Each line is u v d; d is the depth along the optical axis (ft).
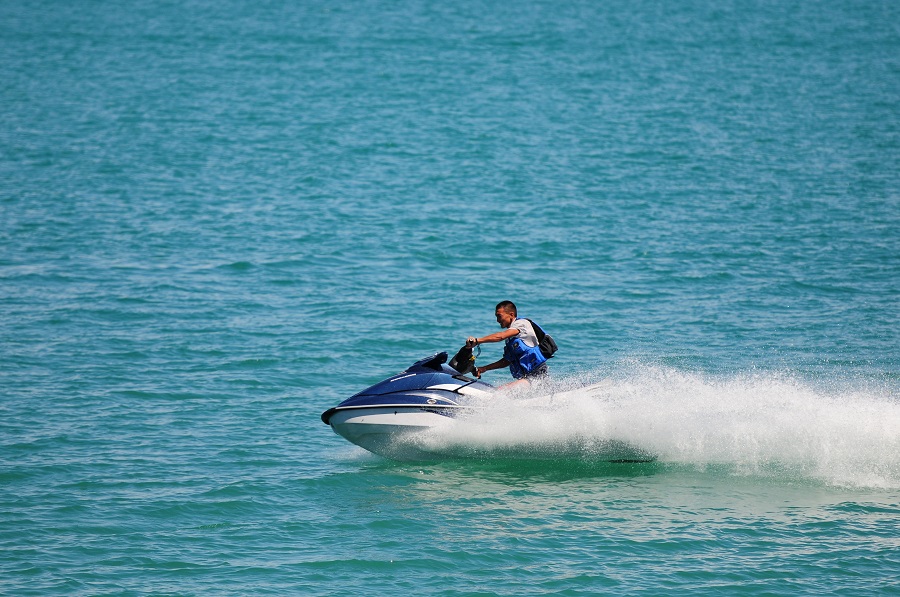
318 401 185.16
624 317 246.27
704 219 366.02
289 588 108.06
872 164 475.72
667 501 133.39
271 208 386.52
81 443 158.20
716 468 147.54
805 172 458.50
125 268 292.61
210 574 111.45
